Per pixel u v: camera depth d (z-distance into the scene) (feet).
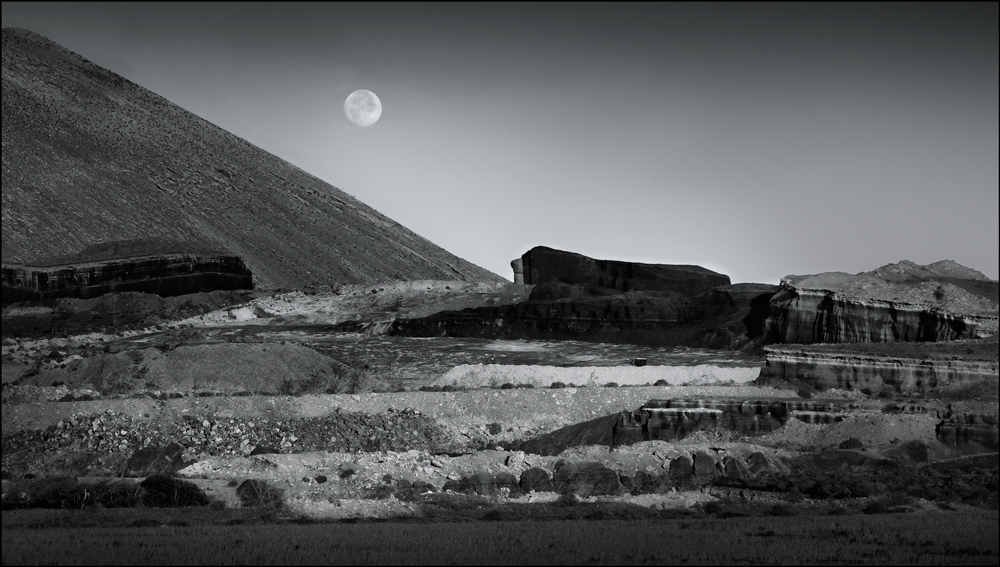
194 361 228.22
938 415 199.52
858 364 230.07
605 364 262.06
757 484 170.40
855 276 286.66
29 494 161.17
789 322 279.69
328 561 124.88
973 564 125.70
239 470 168.76
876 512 157.79
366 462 171.22
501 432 212.84
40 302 347.15
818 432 201.16
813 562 126.11
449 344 292.81
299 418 205.16
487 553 128.26
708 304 317.22
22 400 207.92
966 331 253.44
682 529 142.41
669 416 207.41
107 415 196.75
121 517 150.10
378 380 240.53
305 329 322.55
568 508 158.71
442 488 165.68
